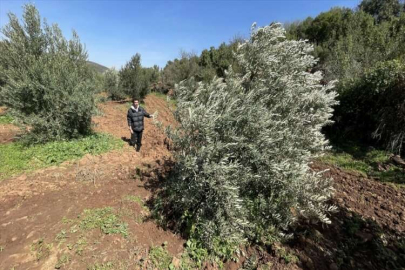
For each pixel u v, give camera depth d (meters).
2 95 7.17
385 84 7.09
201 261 3.43
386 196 5.14
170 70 22.72
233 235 3.45
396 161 6.37
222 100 3.57
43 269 3.05
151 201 4.52
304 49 4.90
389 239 3.94
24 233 3.64
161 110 14.73
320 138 4.92
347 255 3.65
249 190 4.21
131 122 7.36
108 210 4.12
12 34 7.96
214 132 3.36
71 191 4.81
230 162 3.38
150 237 3.72
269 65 4.35
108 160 6.42
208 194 3.54
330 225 4.24
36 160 6.12
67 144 6.90
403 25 11.55
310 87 4.89
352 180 5.87
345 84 8.62
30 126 7.46
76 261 3.17
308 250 3.71
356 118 8.06
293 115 4.26
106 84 16.81
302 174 3.77
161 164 6.14
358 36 12.34
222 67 18.88
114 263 3.20
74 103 7.25
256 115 3.55
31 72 6.95
